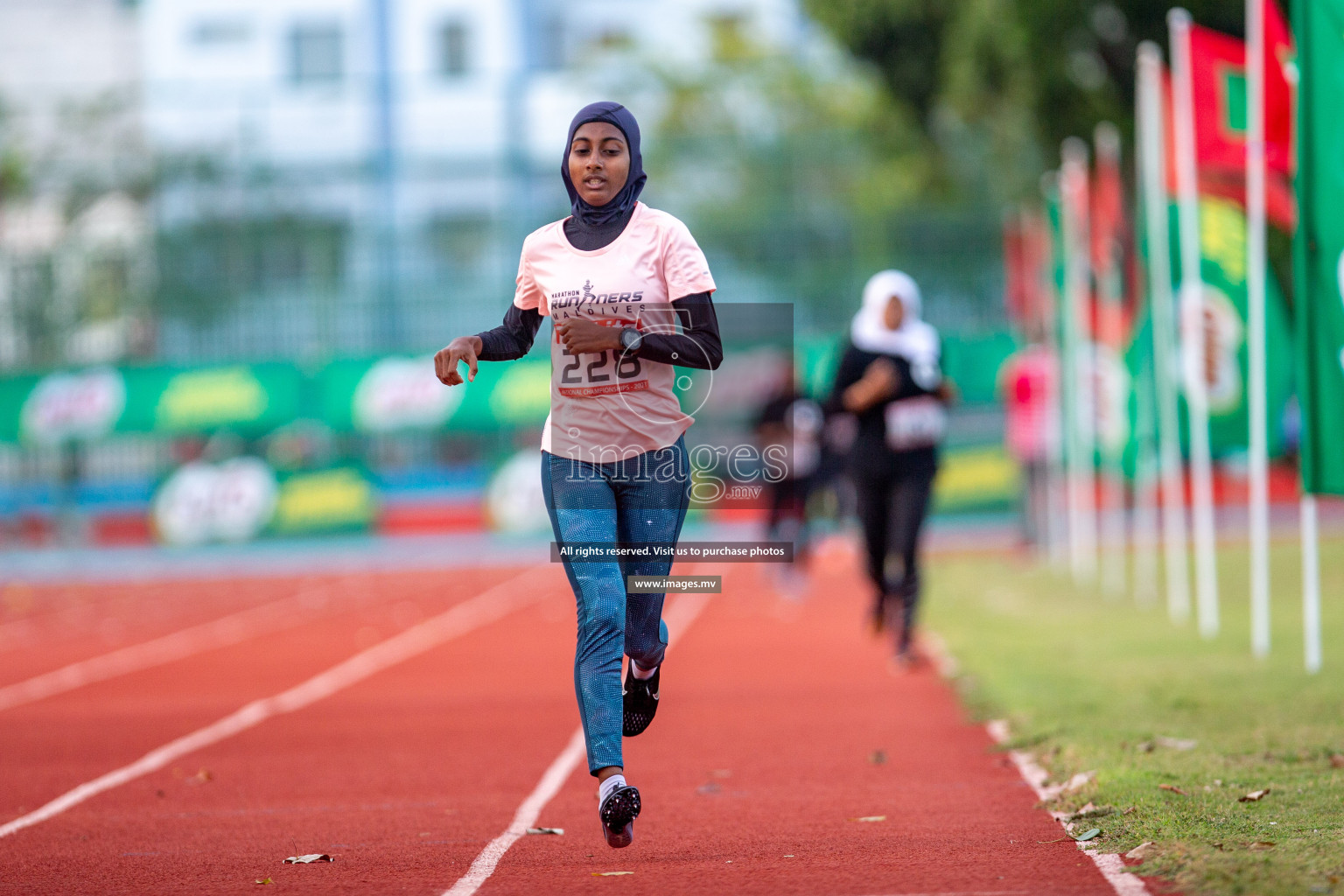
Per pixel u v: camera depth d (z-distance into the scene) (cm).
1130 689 2656
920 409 3312
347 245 9475
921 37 8656
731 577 6944
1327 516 8206
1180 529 4003
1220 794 1733
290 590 7250
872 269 9194
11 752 2753
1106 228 5234
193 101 10312
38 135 10119
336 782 2284
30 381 9175
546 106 13575
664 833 1812
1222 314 3606
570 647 4325
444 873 1608
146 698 3512
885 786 2064
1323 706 2338
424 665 3984
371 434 9088
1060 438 6338
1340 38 2569
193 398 9131
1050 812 1789
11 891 1609
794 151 10069
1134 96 7569
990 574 5953
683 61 13750
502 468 9044
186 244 9531
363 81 10362
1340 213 2573
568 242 1655
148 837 1906
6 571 8969
